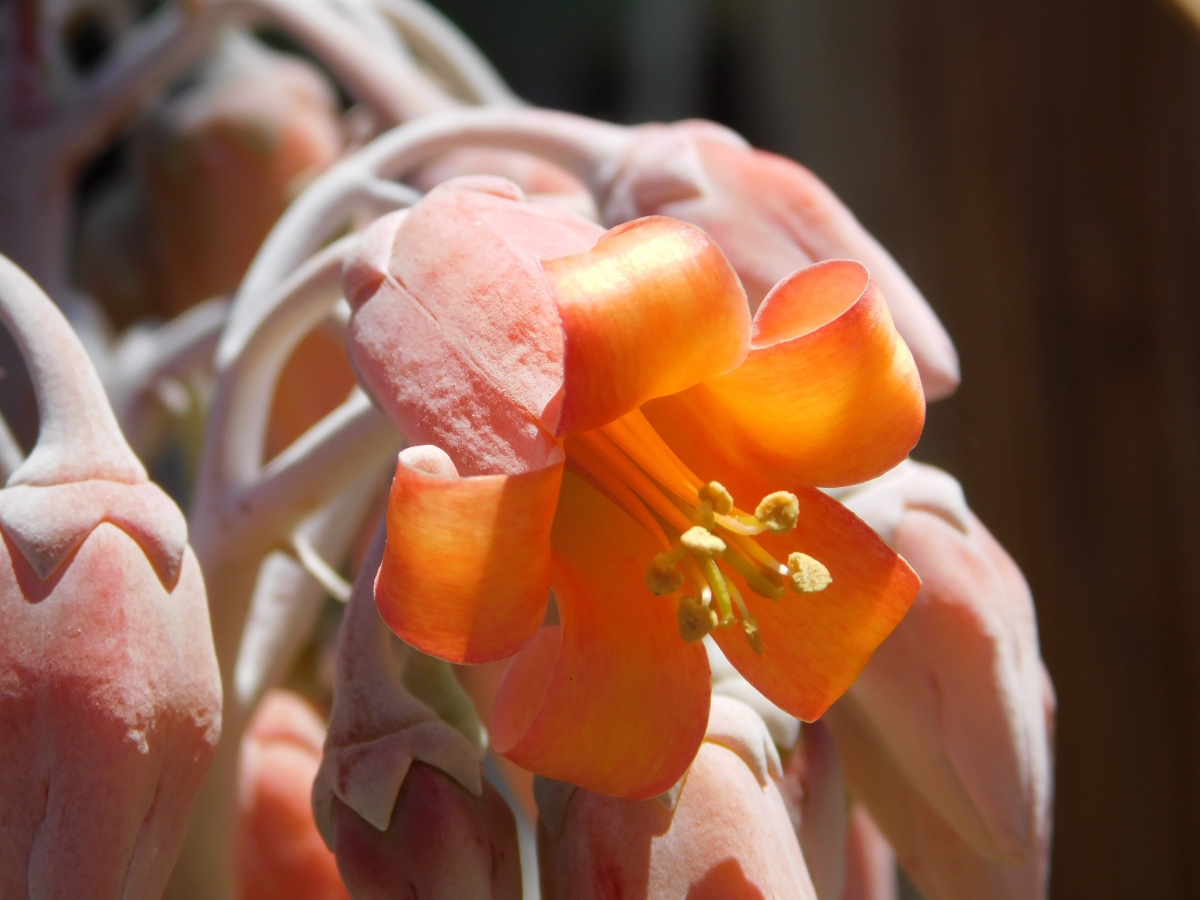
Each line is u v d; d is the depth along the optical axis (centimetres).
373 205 20
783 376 17
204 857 20
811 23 40
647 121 58
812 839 18
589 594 17
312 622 22
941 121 37
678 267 16
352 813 17
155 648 17
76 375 17
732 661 17
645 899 17
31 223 24
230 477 20
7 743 17
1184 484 35
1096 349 36
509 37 67
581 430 16
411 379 17
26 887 17
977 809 19
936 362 19
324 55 23
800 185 19
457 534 16
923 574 19
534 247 17
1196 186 35
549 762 16
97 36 35
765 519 17
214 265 28
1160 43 35
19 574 17
